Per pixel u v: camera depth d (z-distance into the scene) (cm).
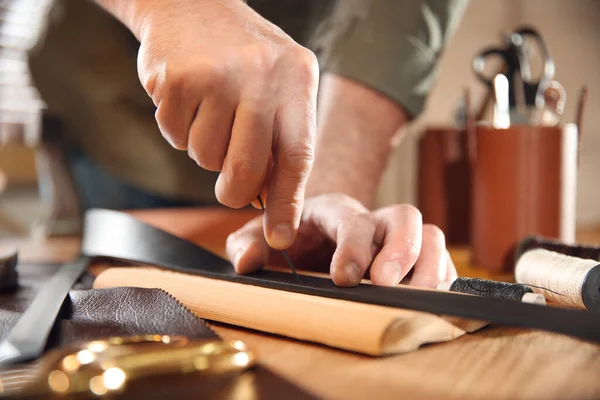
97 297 47
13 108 146
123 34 127
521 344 40
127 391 29
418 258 53
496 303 39
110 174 138
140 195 142
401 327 38
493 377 33
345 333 38
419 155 106
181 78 44
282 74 45
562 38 178
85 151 137
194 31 46
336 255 48
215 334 38
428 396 30
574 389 31
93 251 72
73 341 38
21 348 35
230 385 31
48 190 136
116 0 54
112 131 134
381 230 54
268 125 45
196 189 139
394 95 89
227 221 113
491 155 80
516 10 176
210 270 58
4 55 148
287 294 45
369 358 37
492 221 81
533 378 33
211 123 45
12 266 61
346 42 91
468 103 86
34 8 149
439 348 39
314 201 66
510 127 79
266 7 106
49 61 131
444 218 103
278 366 36
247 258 55
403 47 89
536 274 53
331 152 88
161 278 54
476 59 91
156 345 32
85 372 29
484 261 82
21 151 175
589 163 179
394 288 45
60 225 130
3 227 174
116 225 75
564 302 50
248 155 45
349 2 92
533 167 79
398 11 89
